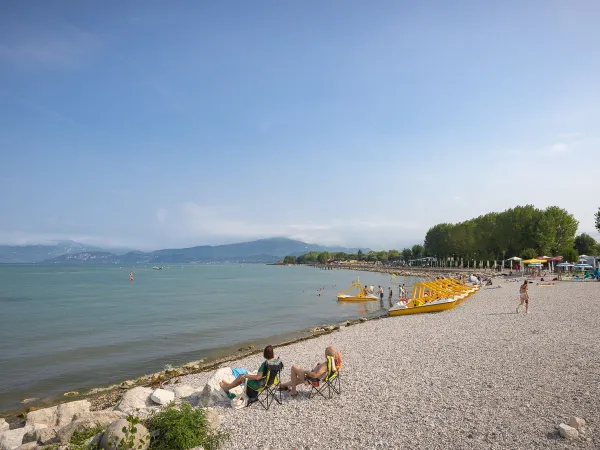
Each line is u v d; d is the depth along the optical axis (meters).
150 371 18.86
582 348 14.10
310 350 19.25
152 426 7.88
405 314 31.69
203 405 10.26
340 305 45.59
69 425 8.60
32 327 32.22
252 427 8.81
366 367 13.73
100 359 21.30
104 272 187.75
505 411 8.66
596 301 29.36
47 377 18.08
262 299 54.34
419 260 171.25
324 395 10.74
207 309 43.06
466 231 114.44
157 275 153.12
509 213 88.38
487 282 54.44
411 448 7.31
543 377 10.89
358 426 8.51
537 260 66.62
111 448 6.94
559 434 7.36
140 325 32.50
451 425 8.15
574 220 82.38
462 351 15.04
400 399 10.02
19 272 183.00
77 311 42.53
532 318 22.58
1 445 9.27
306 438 8.09
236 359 20.00
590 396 9.16
